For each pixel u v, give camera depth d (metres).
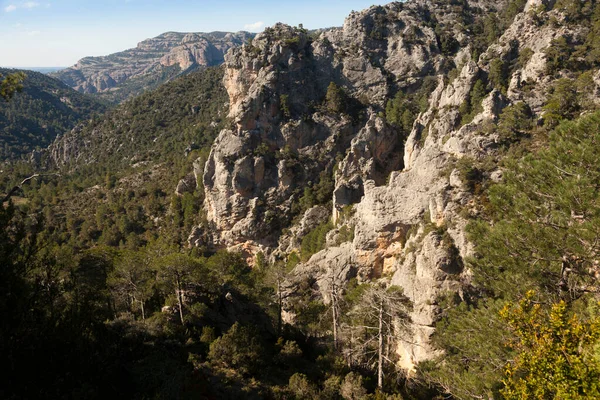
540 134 53.28
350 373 38.69
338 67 122.12
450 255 44.06
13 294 17.50
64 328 20.28
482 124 57.50
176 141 149.50
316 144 107.56
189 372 32.75
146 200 117.19
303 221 94.75
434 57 121.44
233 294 62.66
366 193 66.38
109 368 24.36
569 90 56.59
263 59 116.06
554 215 21.53
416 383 39.91
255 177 101.25
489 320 25.69
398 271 52.50
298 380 37.25
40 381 17.73
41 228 20.50
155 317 44.25
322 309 58.88
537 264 22.73
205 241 102.44
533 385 17.89
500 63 73.88
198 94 176.88
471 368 26.72
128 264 50.22
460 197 49.09
